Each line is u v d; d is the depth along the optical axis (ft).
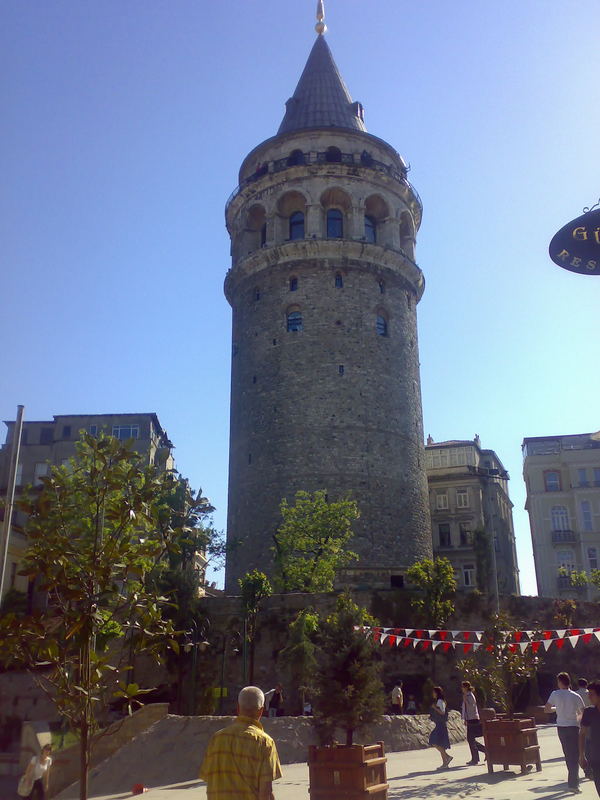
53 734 94.22
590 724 39.32
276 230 191.42
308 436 173.58
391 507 172.86
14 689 116.78
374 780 44.39
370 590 138.31
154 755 68.13
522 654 68.80
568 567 234.58
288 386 178.50
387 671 132.77
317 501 154.20
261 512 172.35
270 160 199.93
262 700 27.71
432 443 297.94
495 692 66.80
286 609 135.13
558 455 246.68
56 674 36.58
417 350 198.18
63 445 214.69
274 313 186.50
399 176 201.26
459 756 74.59
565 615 139.74
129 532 42.01
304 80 213.66
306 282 185.57
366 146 199.21
